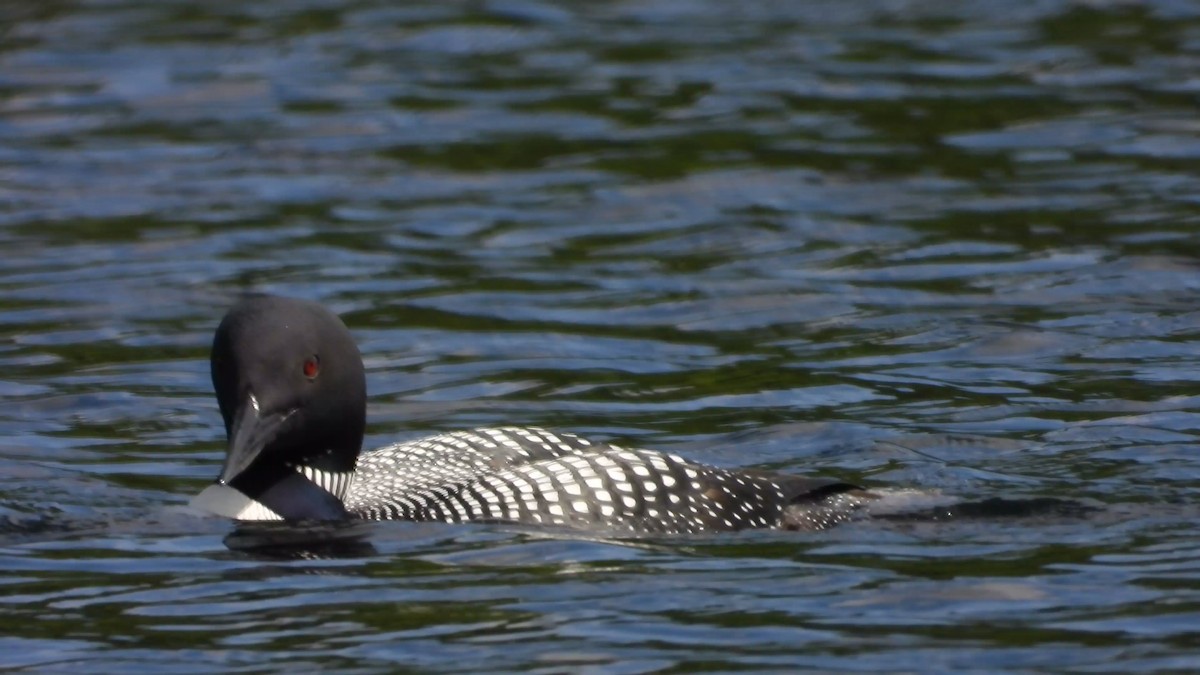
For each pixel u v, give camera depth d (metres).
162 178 18.92
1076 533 9.24
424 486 9.67
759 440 11.35
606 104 21.59
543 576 8.56
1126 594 8.22
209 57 24.28
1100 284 14.67
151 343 13.73
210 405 12.29
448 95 22.17
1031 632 7.74
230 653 7.64
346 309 14.57
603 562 8.76
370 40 25.11
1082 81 21.92
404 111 21.50
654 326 14.09
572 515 9.28
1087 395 12.00
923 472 10.49
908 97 21.45
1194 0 25.94
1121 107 20.64
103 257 16.14
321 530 9.35
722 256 15.99
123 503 10.05
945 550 8.97
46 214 17.61
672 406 12.16
